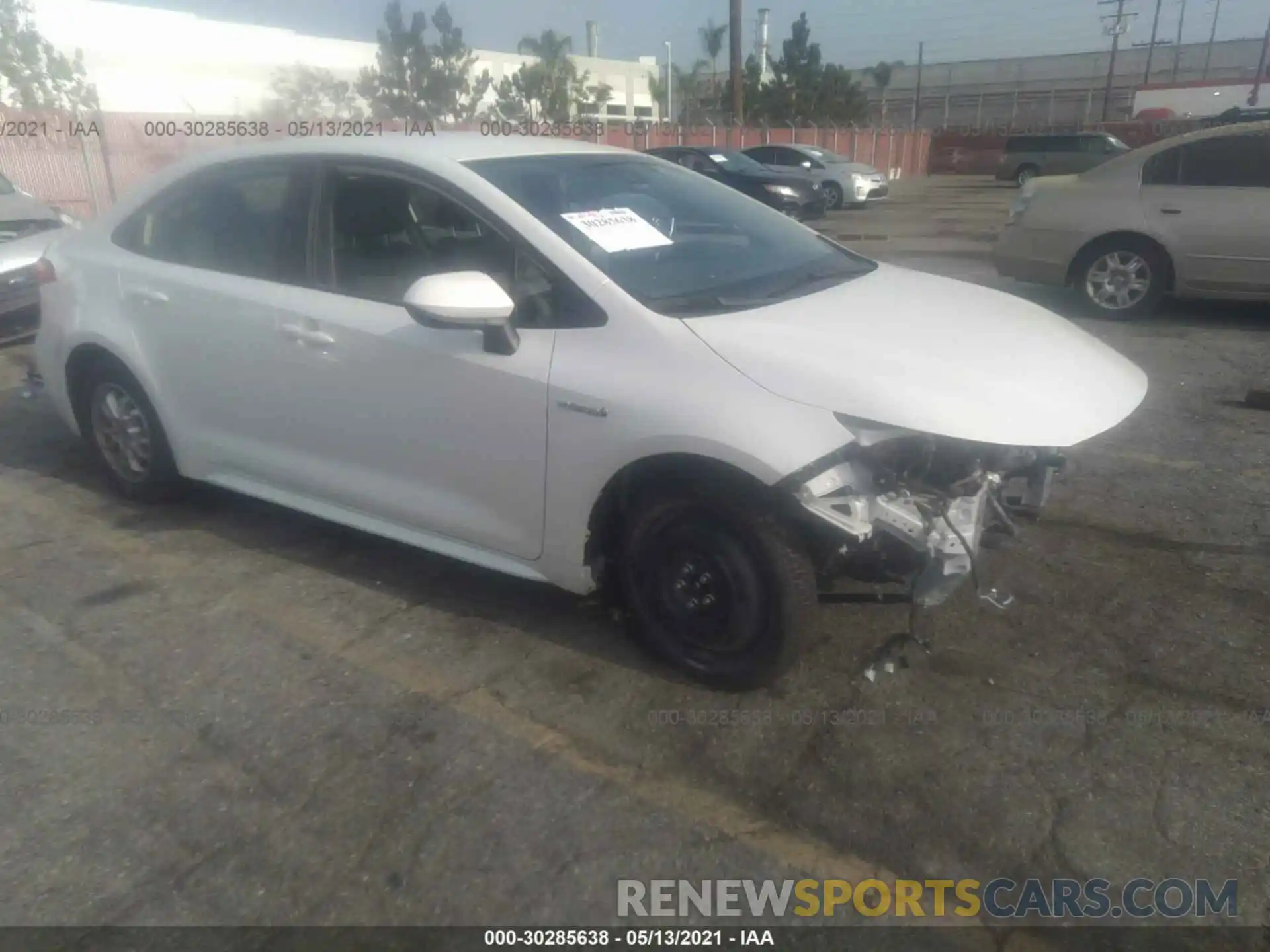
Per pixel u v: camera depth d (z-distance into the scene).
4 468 5.53
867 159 36.56
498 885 2.61
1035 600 3.85
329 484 4.03
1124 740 3.07
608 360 3.23
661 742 3.13
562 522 3.41
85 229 4.95
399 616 3.89
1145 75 64.19
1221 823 2.74
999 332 3.42
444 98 24.70
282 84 25.27
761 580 3.13
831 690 3.35
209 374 4.28
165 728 3.25
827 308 3.45
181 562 4.38
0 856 2.73
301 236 3.99
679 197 4.14
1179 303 9.29
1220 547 4.25
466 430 3.53
